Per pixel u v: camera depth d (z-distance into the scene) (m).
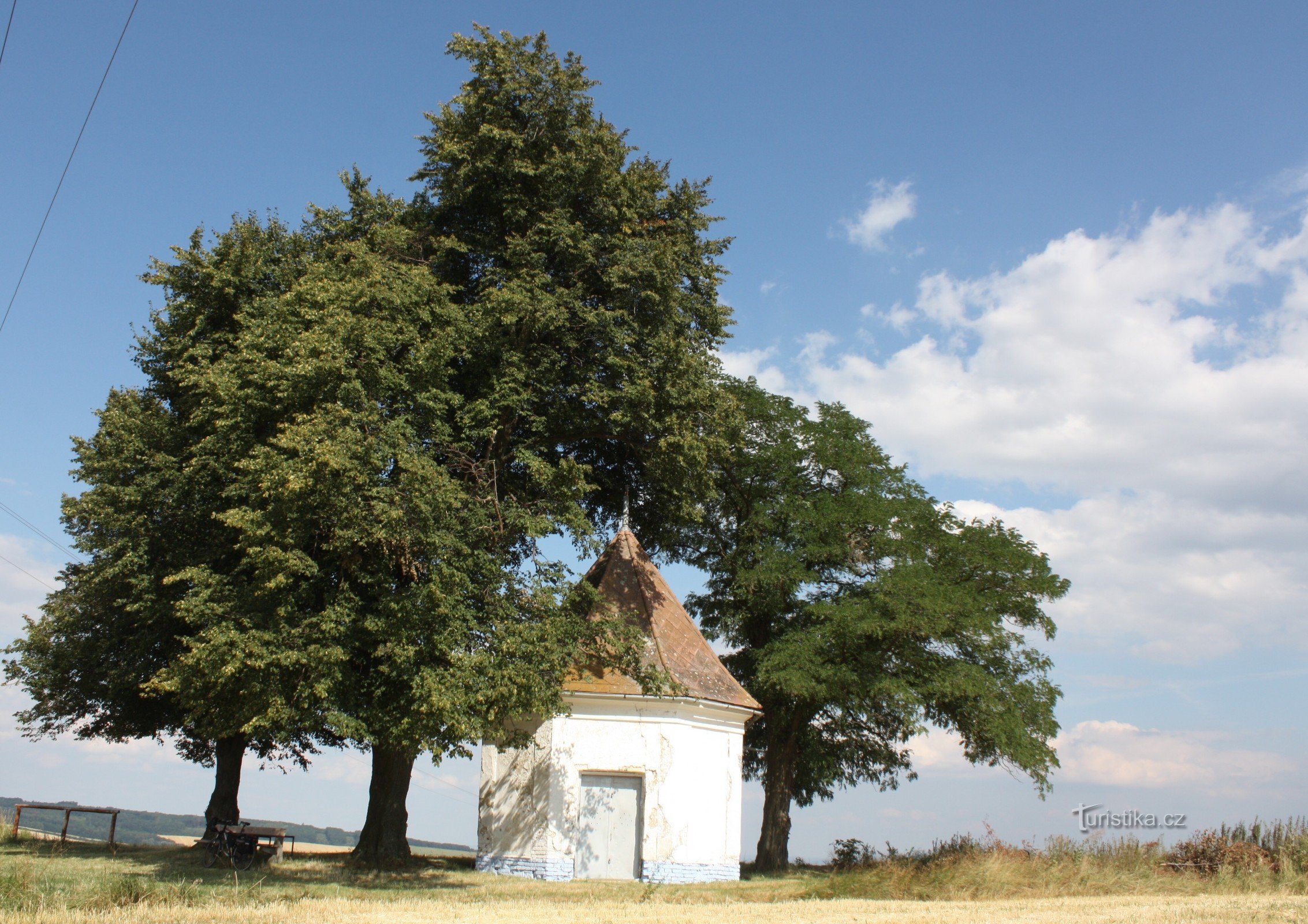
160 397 29.58
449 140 27.33
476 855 27.42
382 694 21.77
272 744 33.38
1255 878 23.50
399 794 27.23
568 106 27.39
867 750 35.84
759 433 35.78
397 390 22.44
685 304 29.02
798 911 17.91
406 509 20.95
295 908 16.12
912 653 32.53
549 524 23.36
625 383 26.33
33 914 14.32
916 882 22.27
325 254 26.25
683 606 34.59
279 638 19.61
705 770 28.56
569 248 26.02
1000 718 31.73
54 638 29.45
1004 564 34.25
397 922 14.77
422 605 20.78
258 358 21.61
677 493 28.95
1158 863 25.33
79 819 86.12
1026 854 24.47
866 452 35.72
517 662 21.47
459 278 28.28
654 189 29.52
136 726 30.95
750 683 35.75
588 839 27.03
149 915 14.70
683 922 15.74
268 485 19.66
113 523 25.98
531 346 25.95
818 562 34.81
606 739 27.47
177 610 20.20
